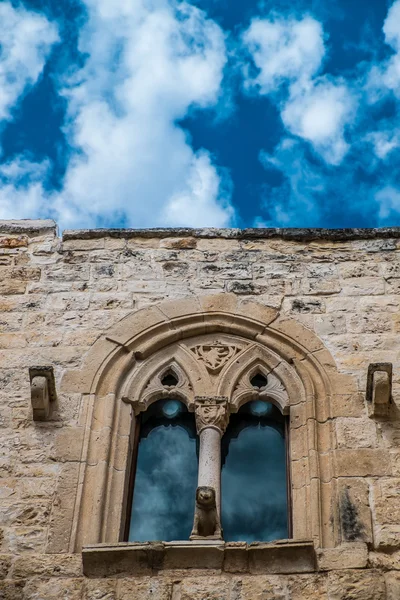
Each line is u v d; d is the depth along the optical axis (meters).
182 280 14.59
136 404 13.25
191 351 13.83
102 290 14.47
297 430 12.88
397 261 14.77
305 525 11.91
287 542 11.26
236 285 14.51
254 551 11.25
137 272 14.72
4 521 11.87
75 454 12.51
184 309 14.19
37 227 15.37
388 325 13.90
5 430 12.77
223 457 12.98
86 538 11.73
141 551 11.27
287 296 14.35
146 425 13.29
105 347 13.70
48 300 14.34
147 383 13.46
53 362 13.55
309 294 14.38
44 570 11.32
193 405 13.23
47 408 12.88
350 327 13.90
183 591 11.02
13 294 14.45
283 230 15.19
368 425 12.71
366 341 13.71
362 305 14.19
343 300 14.27
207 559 11.25
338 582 11.03
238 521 12.39
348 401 12.99
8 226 15.38
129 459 12.76
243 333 13.96
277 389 13.38
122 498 12.29
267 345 13.80
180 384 13.46
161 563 11.26
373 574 11.10
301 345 13.70
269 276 14.64
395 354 13.55
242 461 12.95
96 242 15.16
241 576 11.13
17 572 11.32
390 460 12.34
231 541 11.77
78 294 14.42
